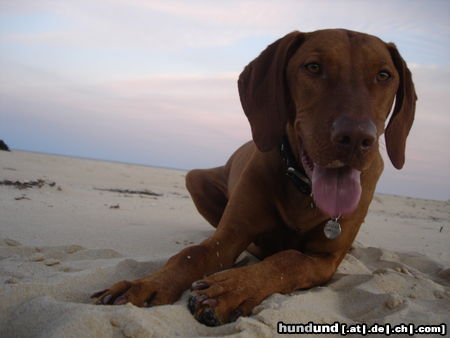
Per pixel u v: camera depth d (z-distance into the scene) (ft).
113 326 1.21
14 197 4.24
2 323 1.29
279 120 1.83
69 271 1.87
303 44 1.81
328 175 1.61
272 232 2.07
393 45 1.90
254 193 1.99
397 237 4.13
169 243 2.80
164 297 1.52
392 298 1.62
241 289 1.52
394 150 1.93
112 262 2.02
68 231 2.91
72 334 1.14
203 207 3.22
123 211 4.25
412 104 1.96
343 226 1.98
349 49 1.70
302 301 1.55
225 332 1.30
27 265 1.89
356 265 2.42
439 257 3.14
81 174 9.48
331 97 1.60
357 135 1.44
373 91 1.68
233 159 3.10
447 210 10.75
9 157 10.96
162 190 8.39
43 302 1.33
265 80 1.89
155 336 1.18
